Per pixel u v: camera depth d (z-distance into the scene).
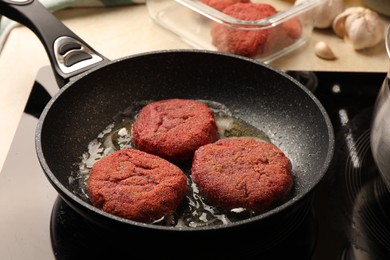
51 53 0.62
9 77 0.72
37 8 0.66
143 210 0.51
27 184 0.57
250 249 0.48
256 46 0.75
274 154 0.56
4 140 0.63
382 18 0.85
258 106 0.65
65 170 0.57
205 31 0.79
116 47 0.79
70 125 0.60
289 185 0.55
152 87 0.66
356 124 0.64
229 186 0.53
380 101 0.52
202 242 0.45
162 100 0.65
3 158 0.61
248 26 0.73
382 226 0.54
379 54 0.79
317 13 0.81
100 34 0.81
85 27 0.82
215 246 0.46
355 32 0.78
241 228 0.45
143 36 0.81
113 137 0.62
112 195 0.52
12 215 0.54
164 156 0.58
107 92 0.64
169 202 0.52
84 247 0.51
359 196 0.56
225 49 0.77
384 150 0.50
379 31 0.78
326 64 0.77
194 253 0.46
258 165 0.55
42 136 0.54
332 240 0.52
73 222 0.53
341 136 0.63
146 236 0.45
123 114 0.64
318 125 0.59
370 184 0.58
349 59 0.78
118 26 0.83
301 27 0.78
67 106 0.60
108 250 0.50
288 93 0.63
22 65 0.74
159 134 0.59
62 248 0.51
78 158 0.59
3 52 0.76
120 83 0.64
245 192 0.53
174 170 0.54
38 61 0.75
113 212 0.51
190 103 0.63
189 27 0.82
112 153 0.58
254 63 0.64
